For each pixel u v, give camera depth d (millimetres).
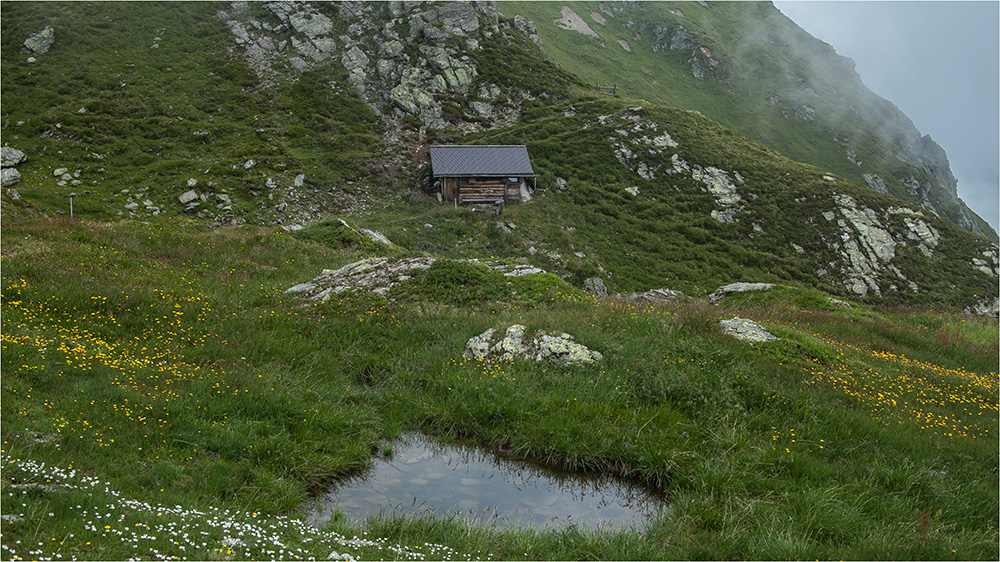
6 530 6336
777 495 10258
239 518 8219
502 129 64438
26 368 11297
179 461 9633
